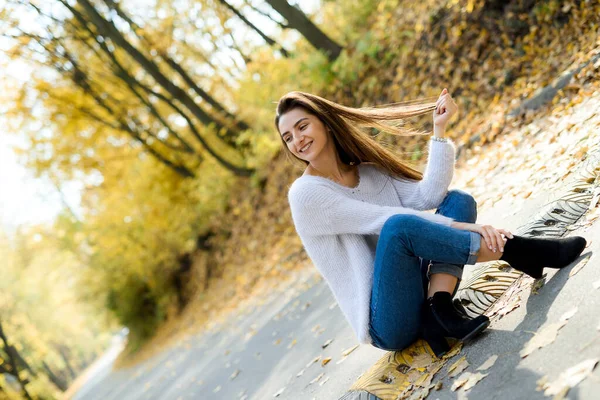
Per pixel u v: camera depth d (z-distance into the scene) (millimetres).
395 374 2629
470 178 5512
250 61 12195
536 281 2574
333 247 2762
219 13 11945
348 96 9430
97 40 12453
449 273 2545
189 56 14031
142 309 17406
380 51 8938
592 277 2238
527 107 5613
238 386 5055
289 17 9656
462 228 2467
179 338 13000
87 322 24016
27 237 23750
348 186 2879
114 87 14570
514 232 3234
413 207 2932
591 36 5375
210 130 13523
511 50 6461
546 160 4227
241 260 12320
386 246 2480
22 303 28859
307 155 2768
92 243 17688
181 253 15500
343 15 10117
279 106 2826
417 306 2572
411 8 8586
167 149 15727
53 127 15078
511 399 1892
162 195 15688
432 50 7727
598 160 3279
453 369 2352
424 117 7422
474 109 6746
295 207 2736
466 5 7168
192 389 6645
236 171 13305
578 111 4637
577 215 2891
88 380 29500
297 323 5551
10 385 15641
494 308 2662
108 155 16031
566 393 1724
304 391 3520
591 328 1952
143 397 9375
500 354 2209
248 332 7141
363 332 2682
